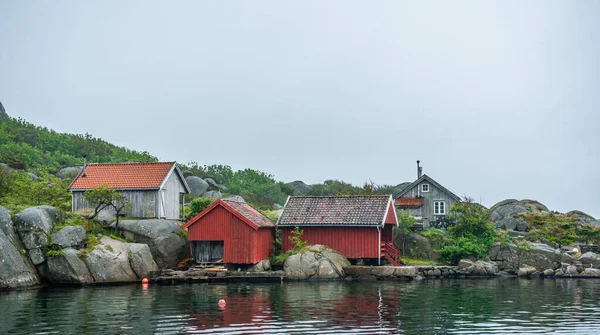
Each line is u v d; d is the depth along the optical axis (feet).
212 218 170.40
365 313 106.01
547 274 176.76
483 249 186.29
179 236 173.06
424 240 193.98
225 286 147.54
